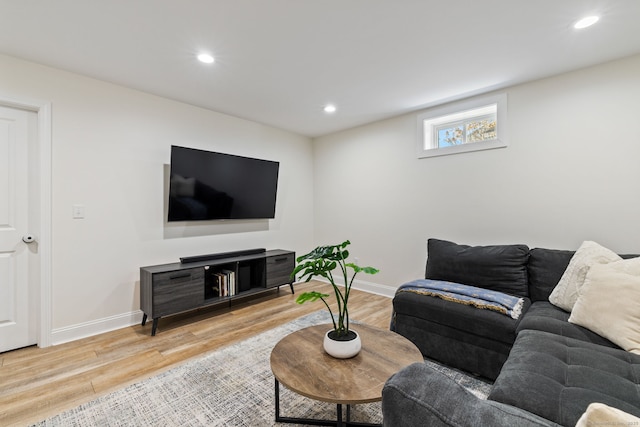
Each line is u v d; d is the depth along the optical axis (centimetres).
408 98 311
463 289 223
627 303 147
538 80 267
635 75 224
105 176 271
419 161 349
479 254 247
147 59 232
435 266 268
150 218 300
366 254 407
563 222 255
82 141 258
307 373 135
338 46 215
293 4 170
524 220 275
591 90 242
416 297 229
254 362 215
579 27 192
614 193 232
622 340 141
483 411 59
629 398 104
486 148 296
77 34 198
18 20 182
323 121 391
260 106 336
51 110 243
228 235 368
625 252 228
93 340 251
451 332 208
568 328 162
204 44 212
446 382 66
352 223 423
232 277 333
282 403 170
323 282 455
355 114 362
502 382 118
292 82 274
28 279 240
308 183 470
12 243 234
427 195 343
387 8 174
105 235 271
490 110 304
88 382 190
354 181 420
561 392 108
